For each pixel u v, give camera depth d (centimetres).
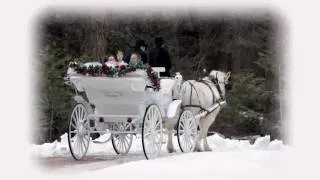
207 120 1980
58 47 2984
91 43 2708
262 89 3117
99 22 2716
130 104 1673
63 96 2683
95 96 1675
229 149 2111
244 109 3083
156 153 1697
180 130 1844
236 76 3131
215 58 3459
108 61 1667
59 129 2755
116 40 3095
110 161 1681
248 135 3155
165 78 1816
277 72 2973
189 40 3491
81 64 1659
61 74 2698
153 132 1680
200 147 1956
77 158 1694
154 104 1692
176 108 1791
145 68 1638
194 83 1936
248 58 3359
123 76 1622
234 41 3278
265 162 1570
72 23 2889
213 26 3331
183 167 1462
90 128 1717
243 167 1475
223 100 2047
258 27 3288
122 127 1834
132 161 1650
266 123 3069
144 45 1991
